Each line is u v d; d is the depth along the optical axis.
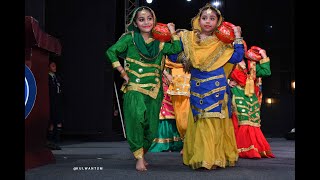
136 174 3.23
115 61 3.69
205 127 3.68
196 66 3.75
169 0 15.74
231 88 5.25
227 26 3.83
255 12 16.67
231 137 3.93
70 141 9.70
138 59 3.75
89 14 10.66
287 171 3.41
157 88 3.80
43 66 4.12
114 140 10.13
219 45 3.79
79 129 10.48
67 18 10.67
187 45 3.79
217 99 3.71
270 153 5.12
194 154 3.60
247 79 5.22
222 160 3.65
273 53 16.98
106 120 10.48
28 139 3.74
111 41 10.68
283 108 17.05
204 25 3.76
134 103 3.64
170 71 6.00
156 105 3.82
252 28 16.70
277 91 17.11
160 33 3.82
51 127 7.76
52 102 7.71
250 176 3.13
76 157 4.96
